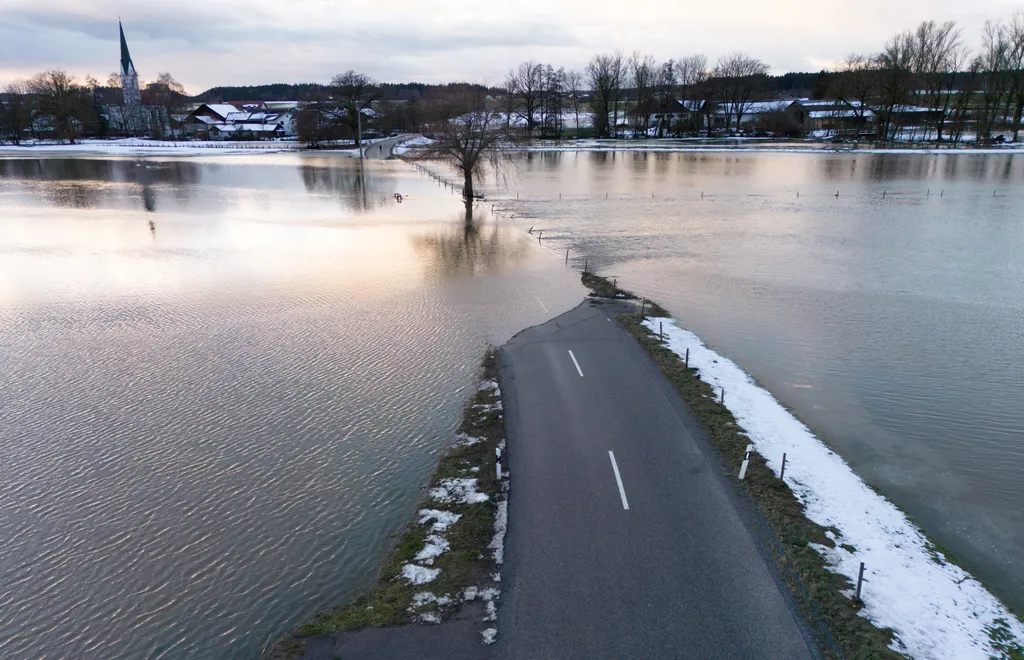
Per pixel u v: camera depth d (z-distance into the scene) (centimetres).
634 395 2333
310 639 1327
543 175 9531
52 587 1495
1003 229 5312
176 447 2041
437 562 1530
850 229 5391
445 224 5666
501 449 2003
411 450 2030
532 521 1659
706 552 1534
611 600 1398
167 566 1553
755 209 6419
